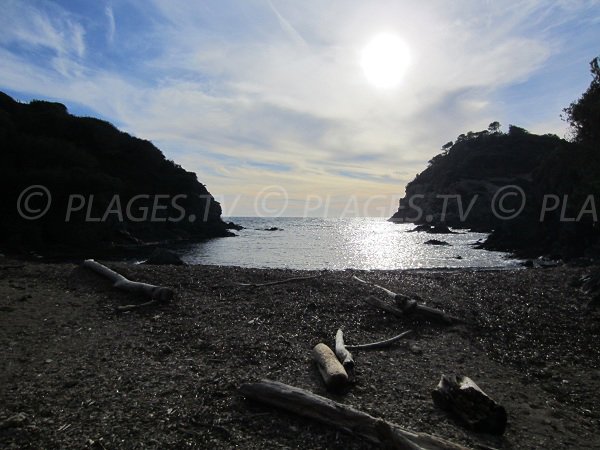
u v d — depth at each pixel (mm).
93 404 5672
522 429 5750
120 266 16234
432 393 6199
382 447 4879
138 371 6855
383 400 6254
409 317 10883
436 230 81750
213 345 8320
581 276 15844
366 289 13641
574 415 6301
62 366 6965
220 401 5906
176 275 14945
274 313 10820
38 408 5508
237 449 4785
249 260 34969
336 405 5418
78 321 9555
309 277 15430
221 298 12195
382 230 95188
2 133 48156
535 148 119625
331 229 101312
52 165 51125
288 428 5258
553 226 43062
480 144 132375
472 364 8141
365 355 8336
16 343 7934
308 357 7902
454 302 12477
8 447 4617
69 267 15547
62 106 74062
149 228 61594
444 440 4828
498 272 19203
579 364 8305
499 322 10781
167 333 9008
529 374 7828
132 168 72500
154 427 5164
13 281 12883
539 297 13383
